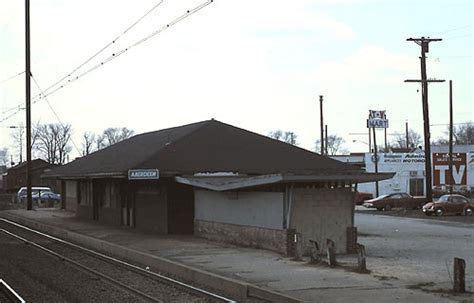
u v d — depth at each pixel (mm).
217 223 22703
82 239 25281
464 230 29266
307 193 18766
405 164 65250
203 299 12172
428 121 43219
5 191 105688
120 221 32406
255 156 28375
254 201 20141
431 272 14664
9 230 32250
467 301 10773
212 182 22234
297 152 29766
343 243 19125
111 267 17453
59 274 15906
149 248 20203
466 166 65125
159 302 11648
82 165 36719
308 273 14375
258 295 12180
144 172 24812
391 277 13766
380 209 49031
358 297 11242
